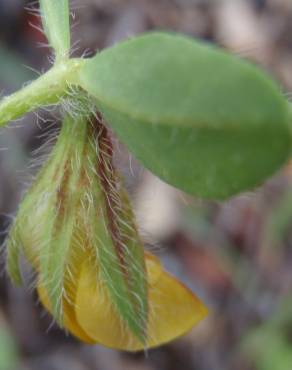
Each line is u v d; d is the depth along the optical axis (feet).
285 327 0.31
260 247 0.35
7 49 0.34
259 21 0.40
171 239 0.34
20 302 0.31
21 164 0.31
